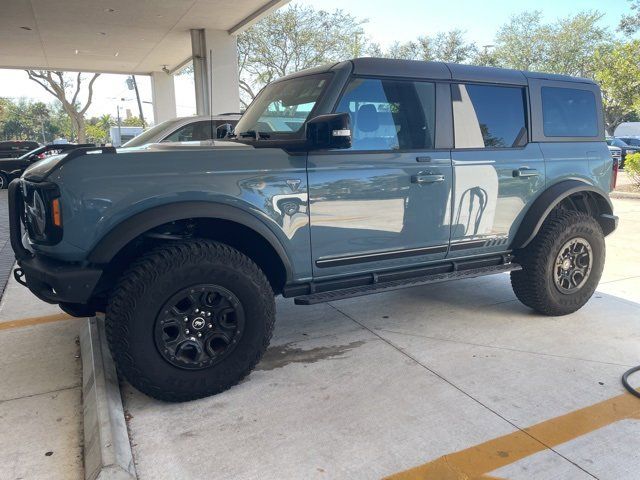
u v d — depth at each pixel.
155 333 2.87
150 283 2.82
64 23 14.42
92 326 3.88
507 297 5.02
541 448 2.60
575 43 31.86
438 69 3.80
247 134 3.68
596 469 2.44
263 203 3.12
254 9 13.04
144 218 2.82
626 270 5.95
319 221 3.33
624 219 9.47
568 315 4.48
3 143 16.47
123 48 18.03
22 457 2.53
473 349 3.79
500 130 4.07
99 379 3.06
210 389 3.07
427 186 3.67
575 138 4.46
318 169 3.29
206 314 3.01
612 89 19.06
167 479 2.38
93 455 2.44
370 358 3.65
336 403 3.04
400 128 3.61
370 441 2.66
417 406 2.99
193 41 15.19
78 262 2.85
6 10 13.07
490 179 3.96
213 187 2.98
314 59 23.66
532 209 4.20
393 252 3.66
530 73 4.28
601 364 3.53
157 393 2.95
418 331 4.16
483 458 2.52
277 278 3.48
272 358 3.67
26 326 4.20
